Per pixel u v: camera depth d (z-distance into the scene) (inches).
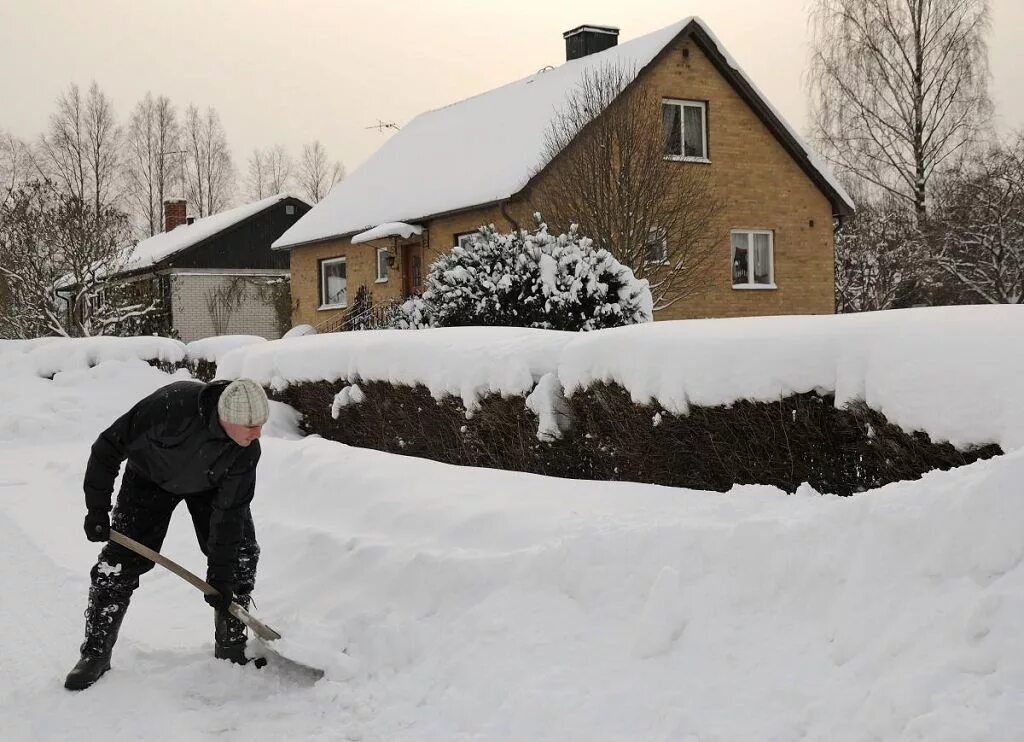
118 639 193.8
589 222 597.3
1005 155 1062.4
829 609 136.0
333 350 394.6
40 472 395.2
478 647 162.9
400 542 213.6
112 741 148.7
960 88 1167.6
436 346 331.9
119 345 591.5
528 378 290.8
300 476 280.4
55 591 230.7
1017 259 974.4
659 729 131.4
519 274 472.7
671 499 200.7
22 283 813.2
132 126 2559.1
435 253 794.8
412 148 1008.2
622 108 633.6
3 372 570.6
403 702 158.1
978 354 182.7
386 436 360.5
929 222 1039.0
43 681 172.2
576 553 168.2
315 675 173.2
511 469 301.6
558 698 142.8
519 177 690.2
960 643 116.6
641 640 146.9
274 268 1336.1
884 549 134.4
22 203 812.6
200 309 1289.4
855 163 1218.6
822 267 834.8
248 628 186.2
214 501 173.8
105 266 852.0
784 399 222.7
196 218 1640.0
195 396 164.2
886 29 1194.0
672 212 628.4
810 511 157.6
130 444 164.4
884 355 198.8
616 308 464.4
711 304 768.9
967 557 125.4
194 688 167.9
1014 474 127.0
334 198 1036.5
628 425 259.8
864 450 209.2
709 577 151.1
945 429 181.9
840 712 119.7
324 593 208.1
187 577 170.9
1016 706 105.0
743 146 793.6
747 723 125.7
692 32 765.9
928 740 106.5
